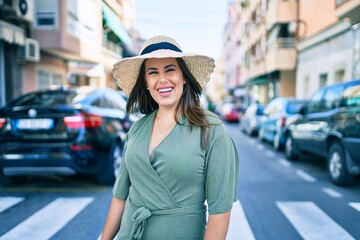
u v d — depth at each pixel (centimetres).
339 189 518
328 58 1265
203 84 176
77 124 457
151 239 146
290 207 426
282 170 672
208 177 146
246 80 2725
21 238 326
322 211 409
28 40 892
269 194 488
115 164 545
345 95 550
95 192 495
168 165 143
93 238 328
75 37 654
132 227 151
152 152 149
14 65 968
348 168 509
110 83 684
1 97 944
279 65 1688
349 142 495
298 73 1645
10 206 426
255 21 1677
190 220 145
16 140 458
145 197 149
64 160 448
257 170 671
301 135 697
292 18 1570
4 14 828
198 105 158
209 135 146
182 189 145
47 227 355
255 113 1350
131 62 170
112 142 524
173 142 147
